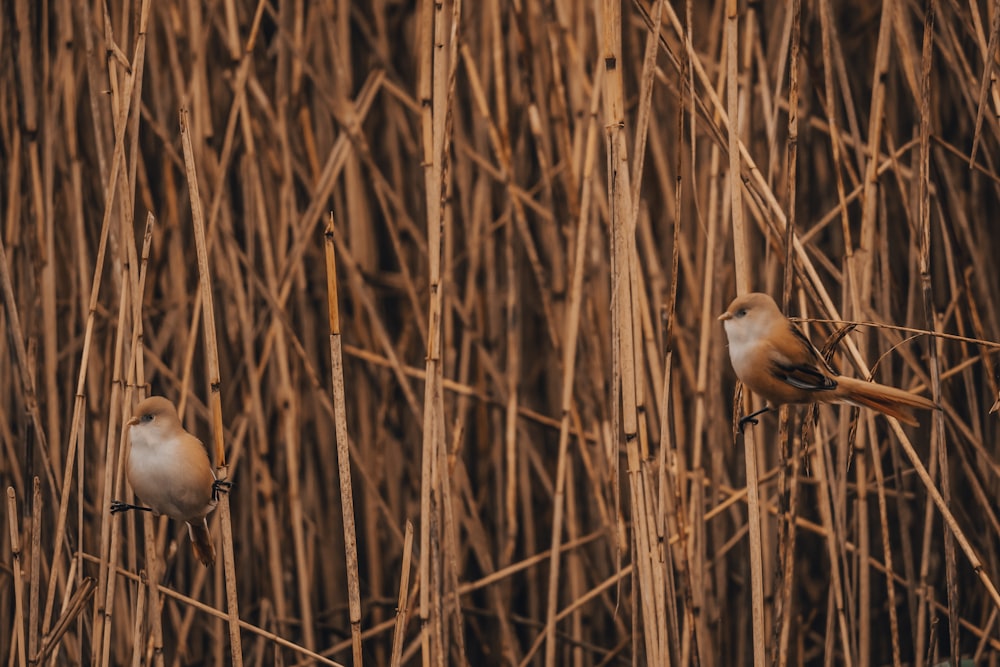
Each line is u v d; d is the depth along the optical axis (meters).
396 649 5.27
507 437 7.73
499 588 7.71
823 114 8.28
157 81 7.80
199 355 8.09
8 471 7.39
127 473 5.10
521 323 8.54
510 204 7.37
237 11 7.90
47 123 6.82
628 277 5.11
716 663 7.39
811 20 7.34
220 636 7.72
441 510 6.46
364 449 8.41
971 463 6.86
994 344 4.87
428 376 5.48
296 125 8.30
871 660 8.41
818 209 8.35
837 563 6.05
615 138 5.05
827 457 6.29
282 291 7.45
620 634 7.84
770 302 4.82
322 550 8.45
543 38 7.70
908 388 7.54
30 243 7.07
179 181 8.03
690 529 6.50
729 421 7.99
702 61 7.66
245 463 8.05
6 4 6.86
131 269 5.21
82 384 5.36
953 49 6.36
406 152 8.84
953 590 5.54
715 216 6.11
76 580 5.85
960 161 7.52
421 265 8.46
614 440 5.29
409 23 8.83
